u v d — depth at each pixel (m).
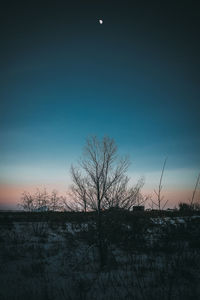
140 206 8.80
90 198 8.93
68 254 9.83
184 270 6.88
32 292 5.89
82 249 10.30
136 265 8.24
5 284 6.71
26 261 9.23
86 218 9.23
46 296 5.50
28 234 14.09
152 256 9.02
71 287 6.39
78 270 8.05
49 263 8.89
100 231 8.70
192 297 5.26
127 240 10.61
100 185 8.91
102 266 8.27
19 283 6.80
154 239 10.80
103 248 8.75
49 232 14.06
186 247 9.37
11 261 9.24
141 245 10.28
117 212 8.91
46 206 16.19
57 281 6.94
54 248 10.86
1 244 12.03
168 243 7.15
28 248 11.10
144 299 5.37
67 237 11.95
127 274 7.36
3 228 15.73
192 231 9.86
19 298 5.61
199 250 8.88
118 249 10.47
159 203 4.91
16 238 13.21
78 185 9.04
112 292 5.99
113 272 7.64
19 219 18.70
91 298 5.62
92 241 9.09
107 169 8.98
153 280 6.64
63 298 5.64
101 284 6.59
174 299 5.32
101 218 8.85
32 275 7.50
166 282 6.30
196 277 6.69
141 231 11.09
